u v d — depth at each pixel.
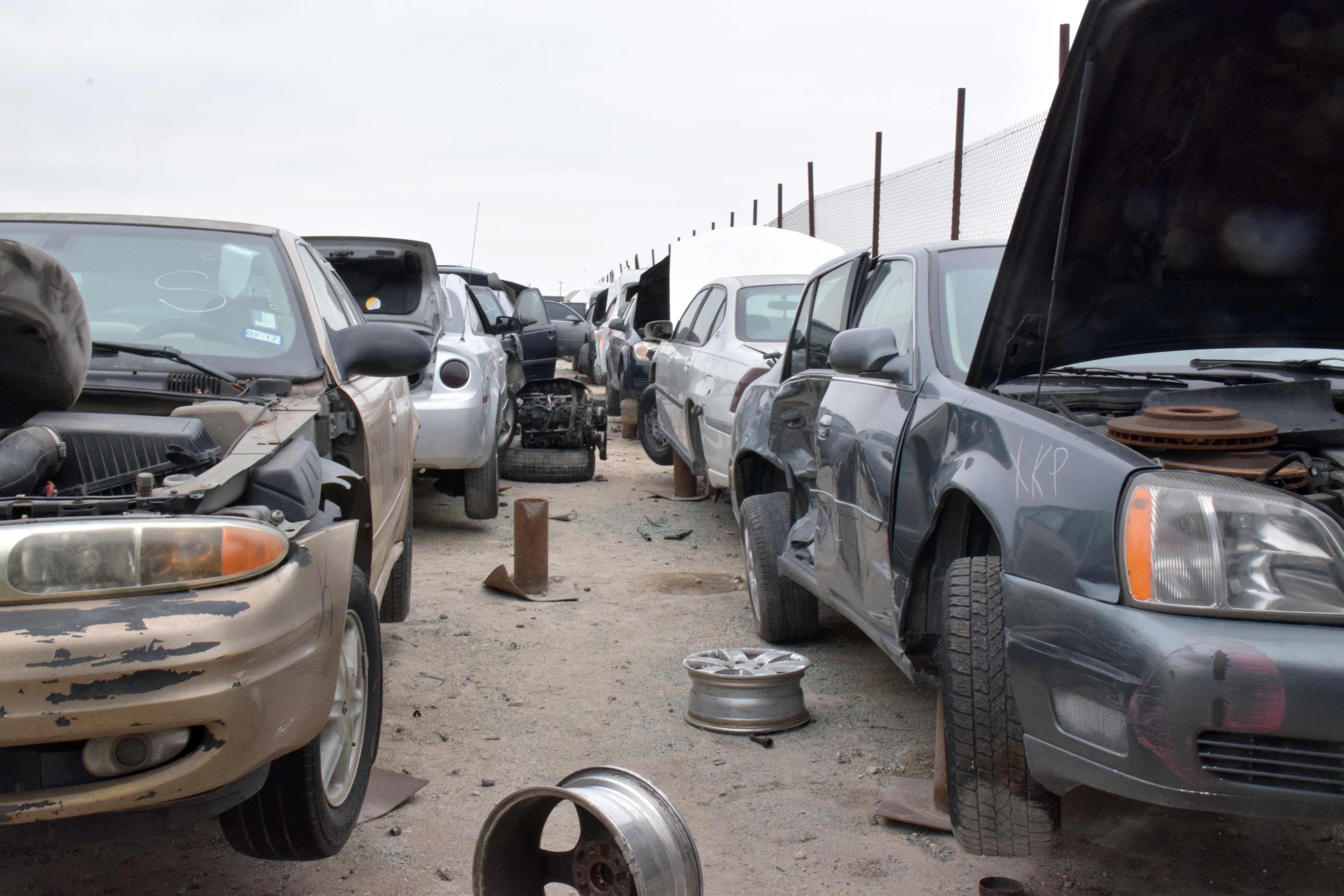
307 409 3.04
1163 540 2.21
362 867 2.85
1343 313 3.37
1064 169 2.70
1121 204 2.85
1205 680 2.08
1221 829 3.08
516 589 5.86
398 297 8.08
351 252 7.80
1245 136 2.73
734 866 2.89
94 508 2.16
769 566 4.94
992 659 2.60
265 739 2.13
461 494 7.88
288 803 2.46
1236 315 3.38
